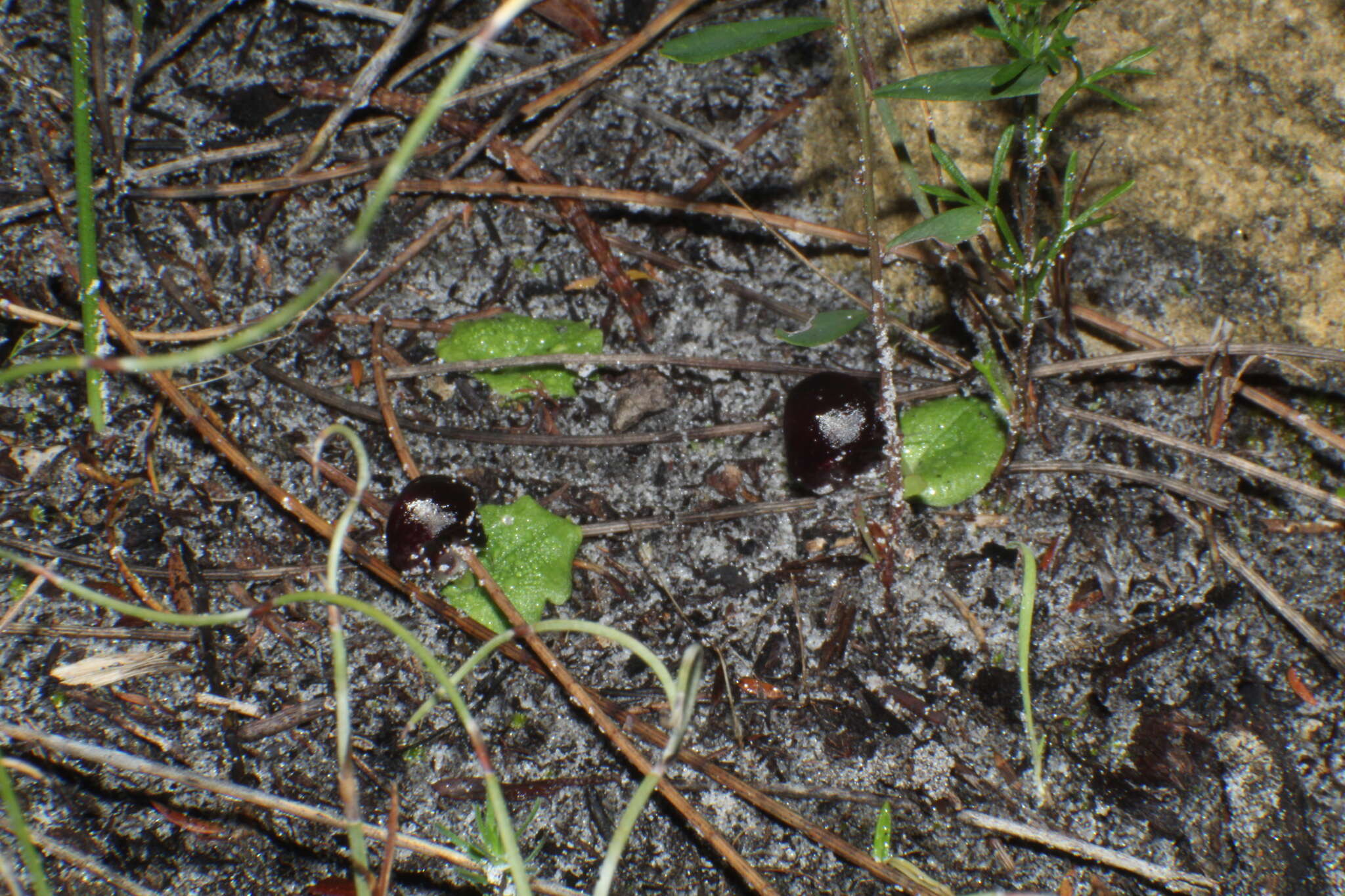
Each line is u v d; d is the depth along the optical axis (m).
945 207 0.50
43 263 0.50
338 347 0.50
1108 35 0.49
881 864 0.47
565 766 0.48
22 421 0.49
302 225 0.51
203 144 0.51
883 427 0.48
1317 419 0.49
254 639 0.48
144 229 0.50
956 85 0.46
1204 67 0.48
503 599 0.48
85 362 0.45
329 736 0.48
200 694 0.48
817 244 0.51
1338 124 0.48
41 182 0.50
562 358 0.49
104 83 0.51
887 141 0.50
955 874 0.47
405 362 0.50
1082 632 0.48
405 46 0.52
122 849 0.47
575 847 0.47
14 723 0.48
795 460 0.48
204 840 0.47
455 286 0.51
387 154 0.51
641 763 0.47
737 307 0.51
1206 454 0.49
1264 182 0.48
